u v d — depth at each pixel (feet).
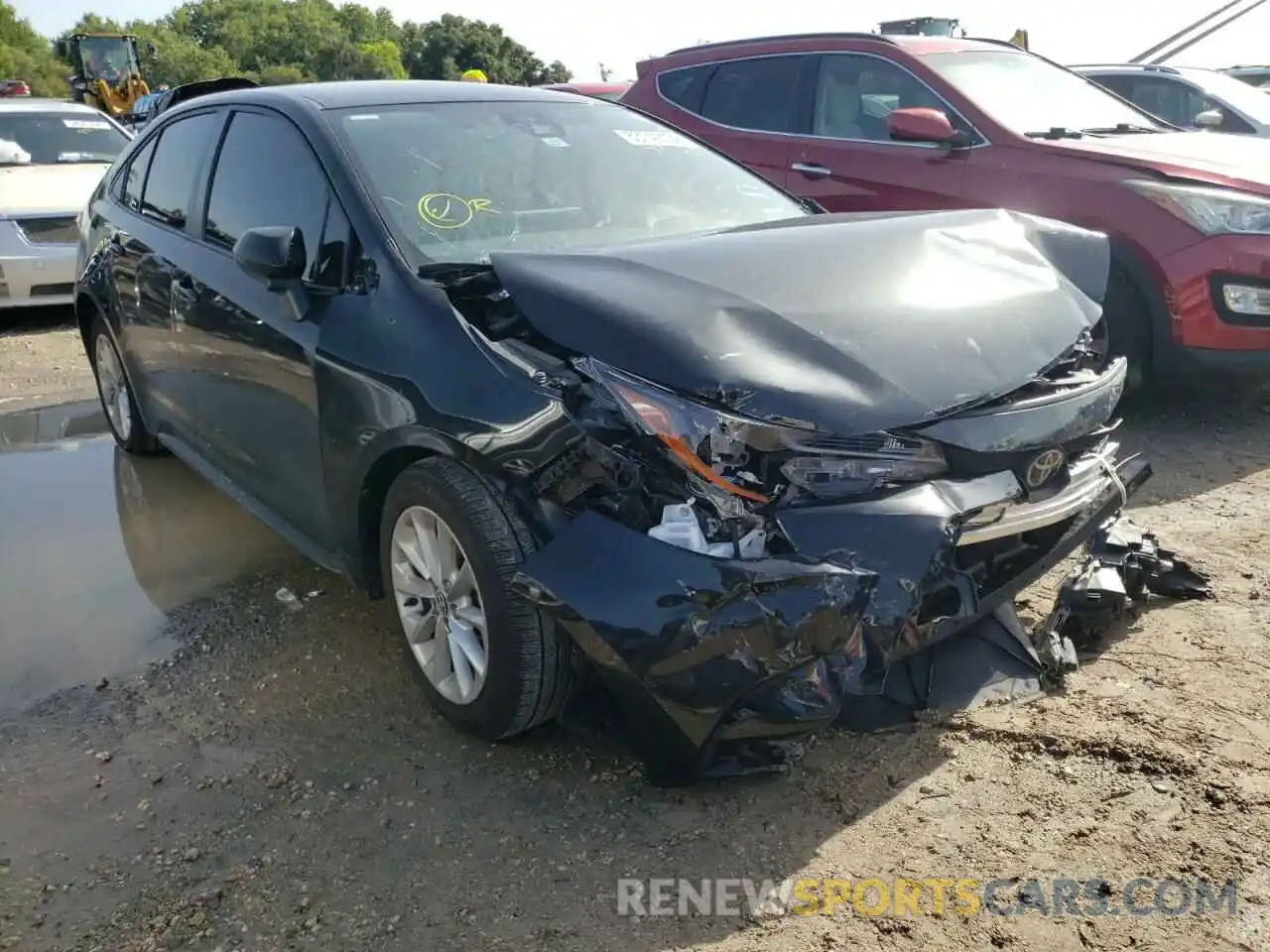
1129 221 17.02
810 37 22.18
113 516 15.67
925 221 10.93
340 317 10.41
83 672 11.34
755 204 13.11
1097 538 11.69
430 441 9.22
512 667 8.86
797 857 8.14
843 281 9.35
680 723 7.89
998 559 9.34
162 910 7.90
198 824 8.84
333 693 10.75
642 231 11.93
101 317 17.26
